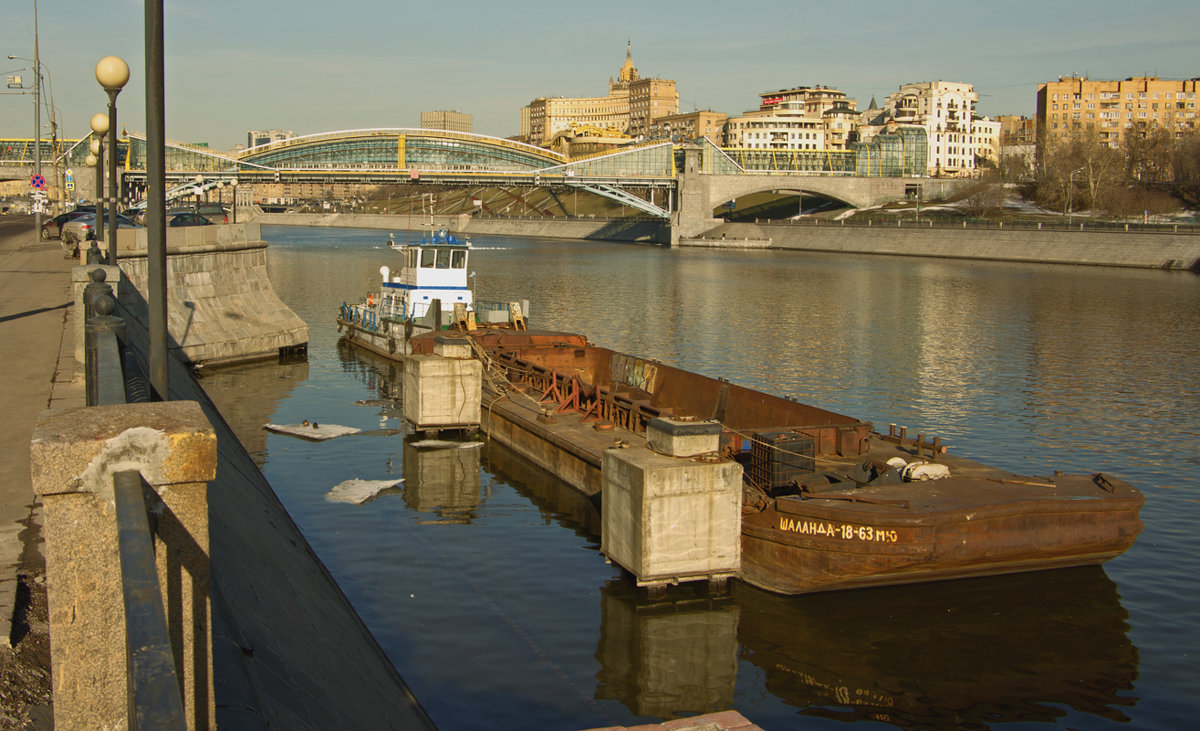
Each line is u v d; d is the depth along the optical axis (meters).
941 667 15.43
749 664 15.60
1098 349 51.62
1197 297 77.19
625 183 178.88
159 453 4.75
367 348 49.16
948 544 16.38
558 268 113.31
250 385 40.19
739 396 25.55
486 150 177.50
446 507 23.64
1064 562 17.42
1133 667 15.37
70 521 4.69
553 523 22.47
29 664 7.41
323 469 27.02
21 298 29.44
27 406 15.30
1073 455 29.41
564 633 16.53
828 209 198.88
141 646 3.23
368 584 18.62
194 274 44.94
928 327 60.78
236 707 7.19
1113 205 146.62
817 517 16.80
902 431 22.05
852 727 13.83
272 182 161.75
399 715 11.95
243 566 12.02
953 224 140.00
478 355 31.62
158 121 10.68
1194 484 26.02
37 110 69.31
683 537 17.20
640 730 5.71
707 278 99.00
